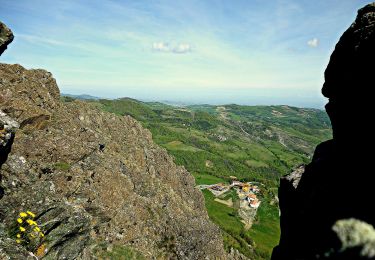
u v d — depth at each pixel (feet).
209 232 201.46
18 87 138.41
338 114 69.51
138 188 174.40
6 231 83.20
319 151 77.87
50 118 133.80
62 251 90.02
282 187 89.61
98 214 125.80
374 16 61.46
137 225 143.95
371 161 52.60
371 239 28.53
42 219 93.30
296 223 68.33
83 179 128.16
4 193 90.27
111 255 114.01
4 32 96.89
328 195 58.44
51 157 122.42
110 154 170.30
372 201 47.24
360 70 60.75
